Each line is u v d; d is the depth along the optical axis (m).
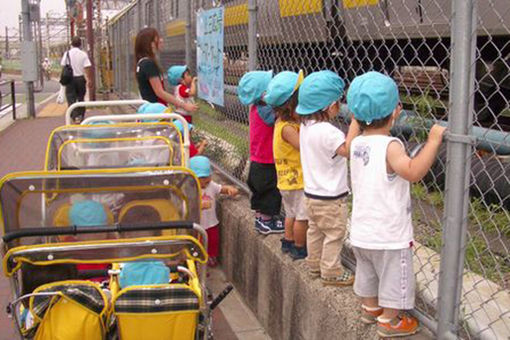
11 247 2.61
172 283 2.84
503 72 4.75
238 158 5.54
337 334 2.83
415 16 4.71
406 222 2.47
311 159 3.01
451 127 2.32
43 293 2.50
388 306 2.50
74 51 13.03
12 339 3.74
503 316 2.60
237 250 4.40
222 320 4.00
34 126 13.58
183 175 2.65
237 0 6.25
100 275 3.04
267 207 3.90
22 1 14.90
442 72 4.78
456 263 2.38
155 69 5.57
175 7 8.97
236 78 6.22
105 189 2.64
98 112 15.97
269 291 3.75
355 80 2.50
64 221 2.66
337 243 3.01
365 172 2.49
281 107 3.39
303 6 5.36
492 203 3.83
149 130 3.75
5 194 2.54
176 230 2.74
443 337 2.44
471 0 2.23
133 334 2.60
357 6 4.72
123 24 17.28
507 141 3.77
